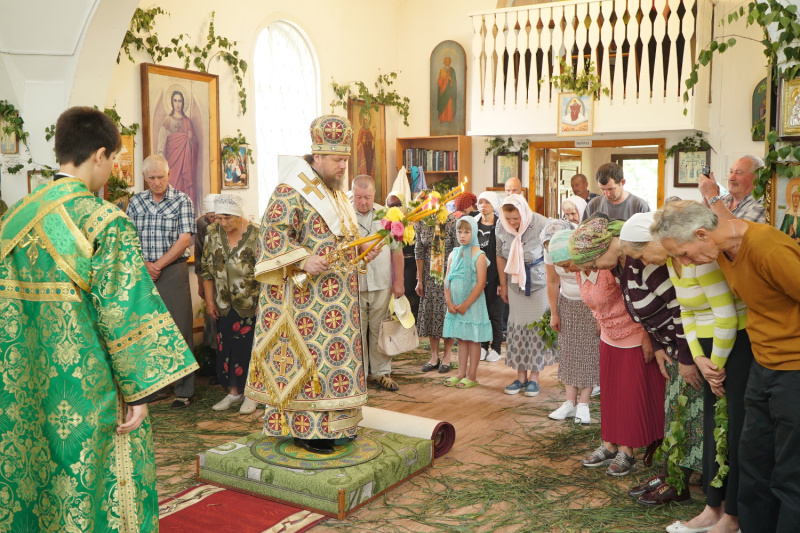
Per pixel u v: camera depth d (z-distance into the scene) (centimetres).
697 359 299
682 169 872
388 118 1011
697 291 295
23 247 229
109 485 230
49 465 227
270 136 823
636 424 371
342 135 368
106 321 225
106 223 227
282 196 360
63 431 224
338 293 364
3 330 232
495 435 462
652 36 952
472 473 396
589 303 373
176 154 676
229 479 373
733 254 262
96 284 225
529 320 546
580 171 1216
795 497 253
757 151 825
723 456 298
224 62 736
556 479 385
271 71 819
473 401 543
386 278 563
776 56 311
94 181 242
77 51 537
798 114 296
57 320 225
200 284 607
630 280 326
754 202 428
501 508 350
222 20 730
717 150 851
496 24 931
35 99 551
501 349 728
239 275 518
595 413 507
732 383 290
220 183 728
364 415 437
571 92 875
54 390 225
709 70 845
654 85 838
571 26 881
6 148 557
